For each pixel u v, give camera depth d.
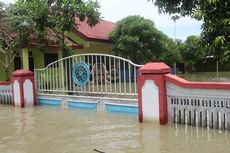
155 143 6.23
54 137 7.05
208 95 7.05
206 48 4.95
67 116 9.46
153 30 20.64
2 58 15.73
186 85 7.32
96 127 7.86
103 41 20.84
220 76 26.59
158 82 7.68
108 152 5.80
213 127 7.07
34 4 12.91
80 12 12.92
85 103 10.55
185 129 7.18
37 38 14.73
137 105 9.09
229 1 4.70
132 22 20.69
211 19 4.86
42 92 12.08
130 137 6.76
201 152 5.59
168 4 6.74
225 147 5.79
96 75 10.41
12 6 13.41
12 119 9.38
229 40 4.68
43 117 9.48
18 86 11.82
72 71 10.90
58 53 17.66
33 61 16.97
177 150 5.75
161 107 7.68
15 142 6.74
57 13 12.95
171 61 24.92
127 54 20.25
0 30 14.11
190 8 6.50
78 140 6.72
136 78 10.16
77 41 19.84
